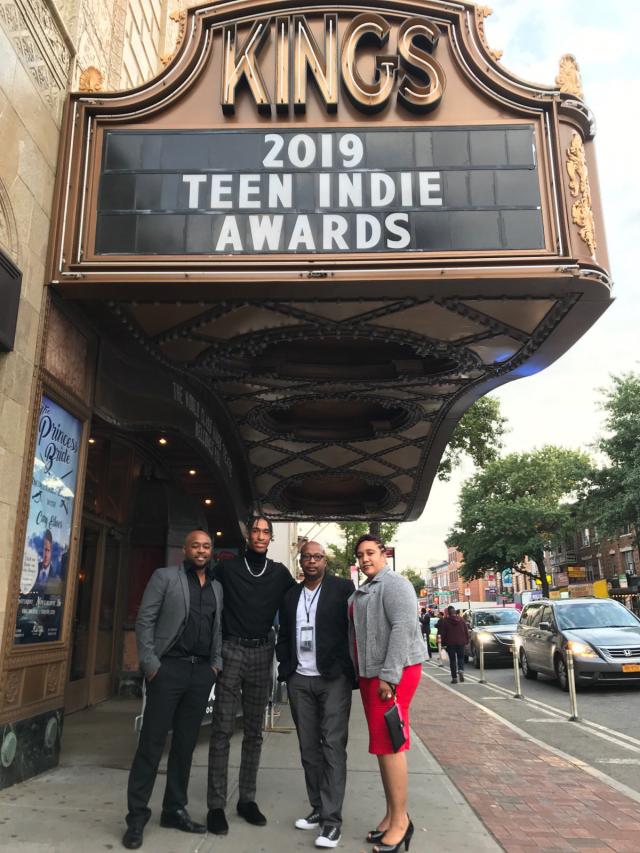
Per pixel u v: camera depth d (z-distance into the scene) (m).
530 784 5.80
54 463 5.96
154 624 4.37
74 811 4.56
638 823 4.68
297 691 4.61
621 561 48.44
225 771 4.46
